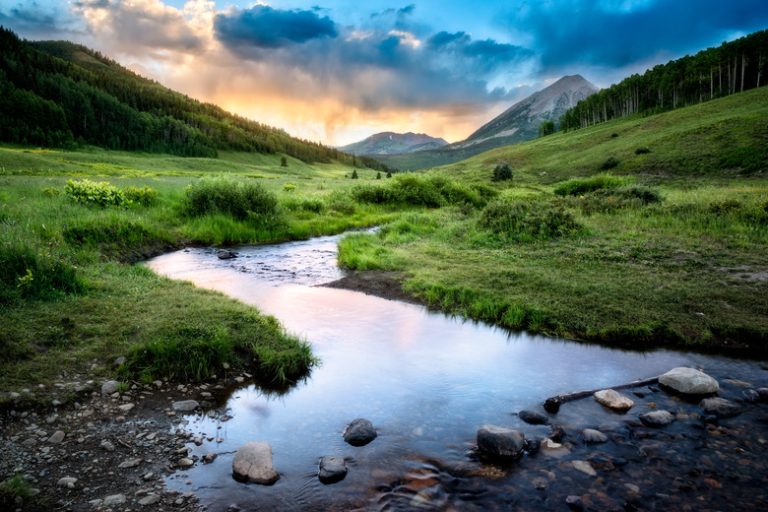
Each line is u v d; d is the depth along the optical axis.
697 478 4.36
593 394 6.15
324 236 21.31
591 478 4.39
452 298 10.58
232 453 4.87
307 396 6.21
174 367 6.53
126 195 21.39
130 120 152.25
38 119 123.38
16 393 5.47
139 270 11.63
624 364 7.27
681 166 56.88
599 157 78.75
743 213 17.06
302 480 4.41
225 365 6.80
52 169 64.75
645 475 4.42
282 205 24.92
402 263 13.89
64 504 3.96
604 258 13.27
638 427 5.32
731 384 6.44
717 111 82.12
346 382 6.63
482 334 8.66
